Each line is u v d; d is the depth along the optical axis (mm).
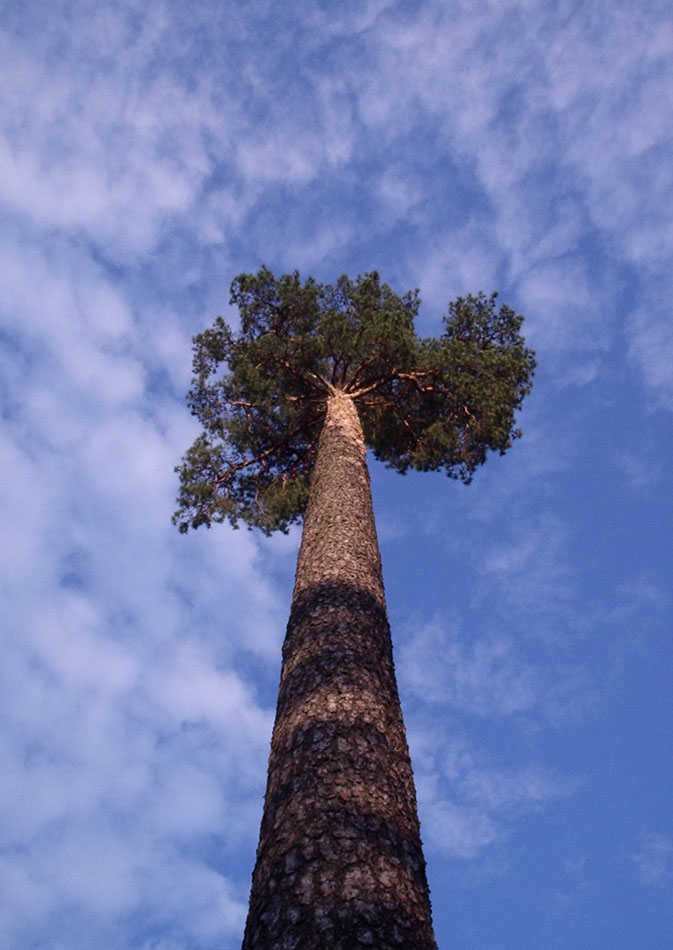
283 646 6230
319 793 4387
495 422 12164
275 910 3797
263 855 4277
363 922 3635
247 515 12984
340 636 5785
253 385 11641
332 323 11625
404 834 4324
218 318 13109
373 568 7023
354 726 4895
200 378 13172
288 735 4992
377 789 4488
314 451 12836
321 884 3824
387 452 13031
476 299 13492
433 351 12086
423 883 4168
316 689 5246
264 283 12781
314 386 12227
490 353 12297
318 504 8047
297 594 6645
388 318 11680
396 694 5625
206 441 13109
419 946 3719
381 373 12000
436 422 12125
